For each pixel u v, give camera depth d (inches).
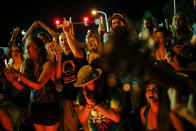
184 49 97.0
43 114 144.2
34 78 144.3
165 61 147.9
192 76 84.4
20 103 177.3
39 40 145.2
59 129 181.9
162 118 102.7
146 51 50.7
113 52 49.4
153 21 167.3
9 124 162.1
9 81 160.4
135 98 110.7
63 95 173.6
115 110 117.3
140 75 50.6
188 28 154.3
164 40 152.4
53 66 143.6
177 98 61.6
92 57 164.6
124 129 118.4
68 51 181.0
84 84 119.4
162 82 54.3
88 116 130.8
